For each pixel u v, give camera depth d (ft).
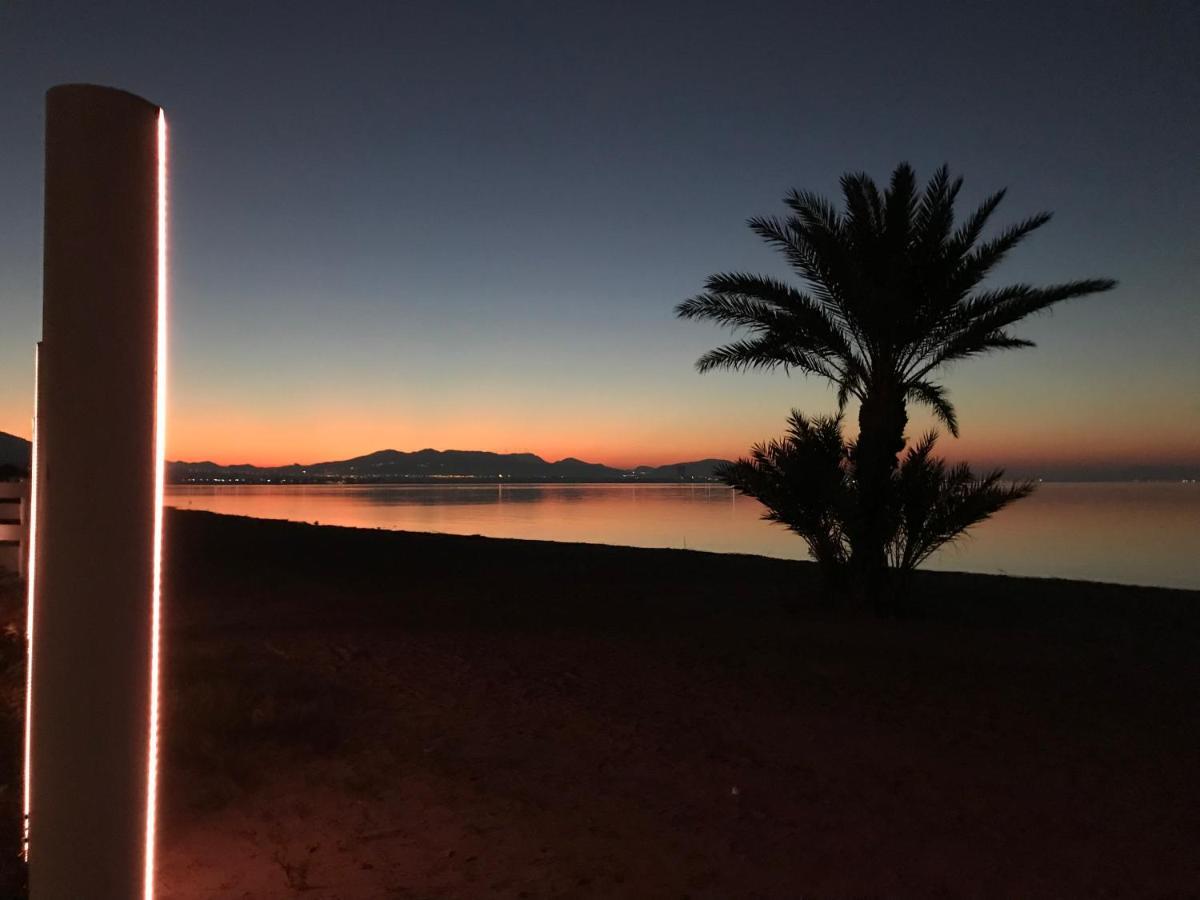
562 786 20.71
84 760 8.81
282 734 23.15
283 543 79.87
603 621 42.80
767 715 26.89
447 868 16.24
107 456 8.88
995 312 43.47
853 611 44.68
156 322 9.31
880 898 15.58
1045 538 131.23
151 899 9.38
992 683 31.35
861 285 42.22
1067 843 18.02
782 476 45.96
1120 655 36.60
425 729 24.71
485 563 67.00
